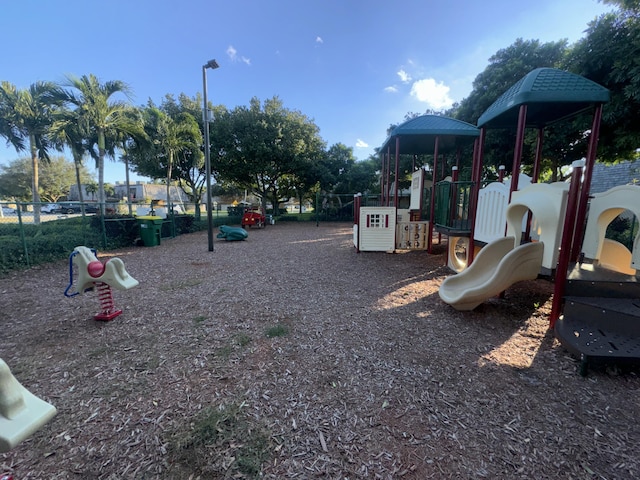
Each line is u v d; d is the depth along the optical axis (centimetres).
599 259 354
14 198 3150
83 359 242
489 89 996
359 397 193
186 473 138
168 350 257
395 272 546
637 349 220
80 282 319
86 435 161
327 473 138
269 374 220
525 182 599
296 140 1830
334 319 325
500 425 167
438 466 141
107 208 1239
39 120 1014
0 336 284
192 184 1778
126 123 1016
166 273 541
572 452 149
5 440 86
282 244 938
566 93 321
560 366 229
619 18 527
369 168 2062
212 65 737
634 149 655
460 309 342
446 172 1401
